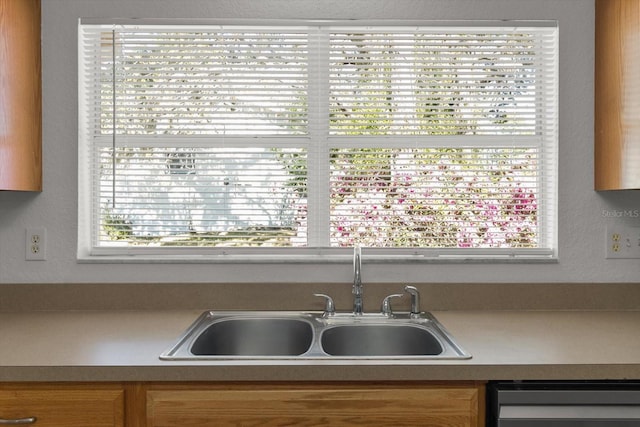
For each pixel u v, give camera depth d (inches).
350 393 44.3
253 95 69.2
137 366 43.8
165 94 68.8
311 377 43.9
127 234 69.4
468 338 52.9
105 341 51.7
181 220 69.4
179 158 69.0
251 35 68.7
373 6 68.7
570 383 44.5
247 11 68.9
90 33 68.8
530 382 44.7
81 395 44.4
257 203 69.5
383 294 67.5
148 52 68.6
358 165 69.6
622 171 60.2
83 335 54.1
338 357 45.9
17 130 60.9
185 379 43.9
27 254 67.6
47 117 67.8
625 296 67.7
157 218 69.3
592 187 68.4
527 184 69.4
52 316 63.8
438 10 68.8
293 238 69.8
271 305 67.4
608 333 55.0
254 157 69.4
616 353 47.1
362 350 61.7
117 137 69.1
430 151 69.4
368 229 69.5
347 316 63.7
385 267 68.6
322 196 69.8
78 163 68.2
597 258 68.4
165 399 44.3
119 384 44.7
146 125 69.1
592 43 68.3
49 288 67.0
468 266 68.5
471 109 69.2
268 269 68.4
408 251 69.4
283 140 69.9
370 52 69.1
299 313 65.9
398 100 69.1
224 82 68.7
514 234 69.6
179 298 67.5
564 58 68.7
